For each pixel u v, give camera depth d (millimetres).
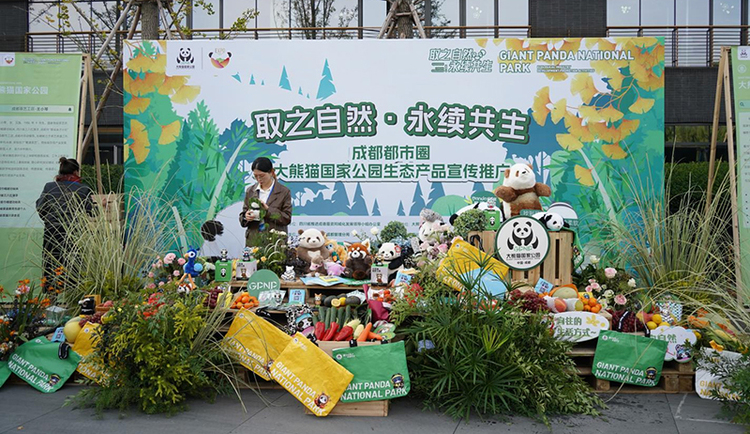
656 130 7012
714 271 5707
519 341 4488
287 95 7223
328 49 7176
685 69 13086
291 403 4574
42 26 12922
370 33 12570
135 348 4309
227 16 12617
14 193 6875
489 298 4488
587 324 4785
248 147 7258
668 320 4930
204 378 4488
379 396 4285
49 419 4223
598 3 12711
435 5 12414
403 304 4633
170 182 7293
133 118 7309
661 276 5672
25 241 6777
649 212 6297
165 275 5508
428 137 7129
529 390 4383
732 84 6551
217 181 7273
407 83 7125
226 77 7262
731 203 6359
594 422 4199
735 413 4285
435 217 6348
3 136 6898
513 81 7070
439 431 4035
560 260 5195
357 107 7160
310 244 6004
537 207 6422
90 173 9812
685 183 10602
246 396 4723
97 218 5941
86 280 5617
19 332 4977
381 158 7168
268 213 7105
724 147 13203
